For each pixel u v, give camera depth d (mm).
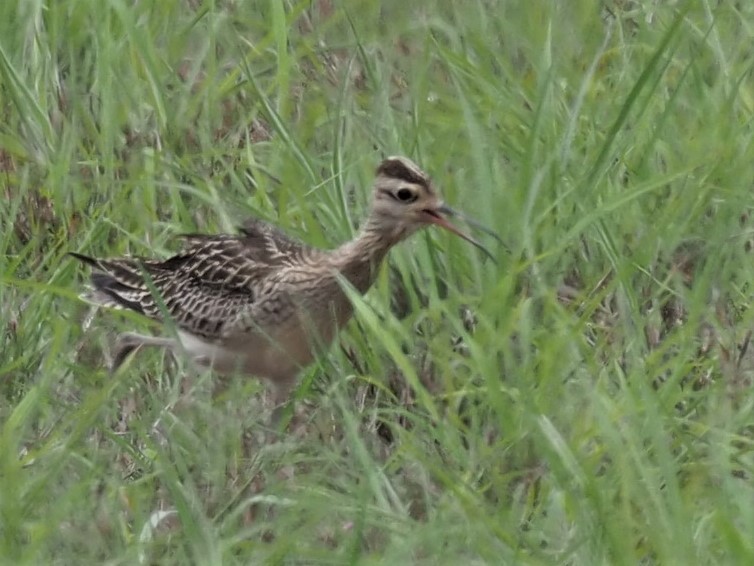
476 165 14594
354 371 13594
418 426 12719
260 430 12906
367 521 11180
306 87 17422
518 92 16625
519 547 10844
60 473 12000
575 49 17562
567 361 12844
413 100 16297
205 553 11031
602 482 11453
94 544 11320
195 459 12281
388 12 18594
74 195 15578
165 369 13984
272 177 15602
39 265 14781
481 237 14328
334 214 14711
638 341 13211
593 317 13930
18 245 15195
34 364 13516
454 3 18250
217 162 16188
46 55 16891
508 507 11641
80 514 11469
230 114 17016
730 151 15352
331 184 15047
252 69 17688
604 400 12070
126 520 11781
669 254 14312
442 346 13195
